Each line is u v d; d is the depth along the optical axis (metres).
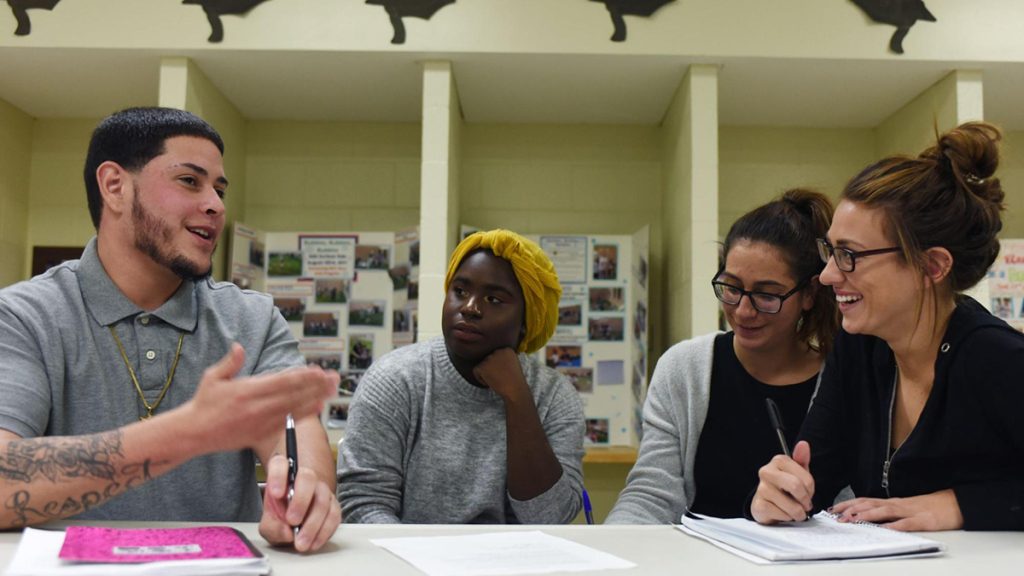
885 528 1.04
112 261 1.31
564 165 3.16
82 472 0.92
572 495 1.54
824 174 3.18
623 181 3.16
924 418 1.18
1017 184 3.12
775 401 1.58
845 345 1.36
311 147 3.17
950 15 2.52
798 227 1.53
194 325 1.37
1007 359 1.11
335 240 3.00
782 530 1.02
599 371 2.90
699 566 0.85
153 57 2.57
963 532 1.06
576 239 2.95
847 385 1.35
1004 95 2.80
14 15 2.49
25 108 3.06
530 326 1.60
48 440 0.94
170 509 1.28
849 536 0.97
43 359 1.23
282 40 2.50
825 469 1.33
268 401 0.89
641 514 1.52
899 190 1.15
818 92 2.82
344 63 2.60
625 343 2.90
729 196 3.16
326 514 0.92
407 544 0.95
